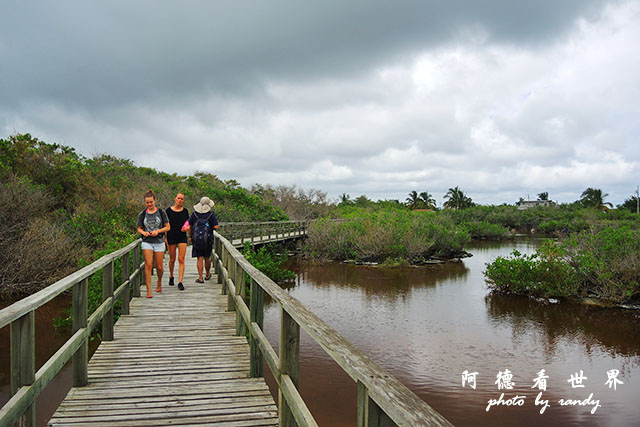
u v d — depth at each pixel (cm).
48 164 1792
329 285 1708
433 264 2350
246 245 1797
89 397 364
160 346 502
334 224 2559
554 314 1284
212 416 333
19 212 1295
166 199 2227
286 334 266
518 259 1616
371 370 142
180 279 809
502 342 1012
